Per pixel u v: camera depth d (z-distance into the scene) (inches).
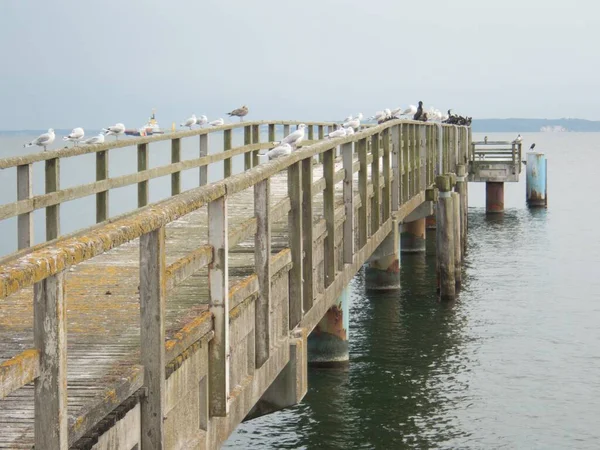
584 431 521.3
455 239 939.3
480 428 529.0
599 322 787.4
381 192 651.5
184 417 229.5
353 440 513.7
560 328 765.3
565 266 1095.6
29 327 267.6
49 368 144.4
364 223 526.9
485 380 617.3
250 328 288.7
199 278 325.1
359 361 658.8
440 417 546.6
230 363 265.0
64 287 147.0
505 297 900.0
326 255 414.6
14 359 138.7
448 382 612.1
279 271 324.2
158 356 198.7
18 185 412.5
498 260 1150.3
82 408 175.3
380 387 601.0
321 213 473.1
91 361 221.3
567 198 2121.1
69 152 448.1
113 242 164.1
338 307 629.0
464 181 1224.8
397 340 722.2
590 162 4252.0
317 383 605.6
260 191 289.9
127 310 282.0
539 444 503.2
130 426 195.2
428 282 976.9
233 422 265.4
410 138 808.9
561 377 623.2
